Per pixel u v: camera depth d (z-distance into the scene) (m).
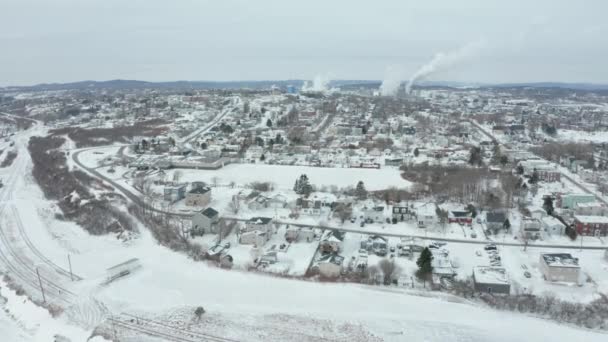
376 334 55.28
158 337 54.81
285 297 64.19
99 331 55.84
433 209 97.19
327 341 54.12
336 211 100.31
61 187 126.81
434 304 62.38
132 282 68.88
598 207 96.25
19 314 61.66
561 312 59.53
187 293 65.38
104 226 94.44
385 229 92.81
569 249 82.25
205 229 89.69
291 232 86.19
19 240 88.81
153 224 94.06
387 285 67.94
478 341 53.84
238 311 60.41
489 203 103.81
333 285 67.88
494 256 78.25
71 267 75.56
